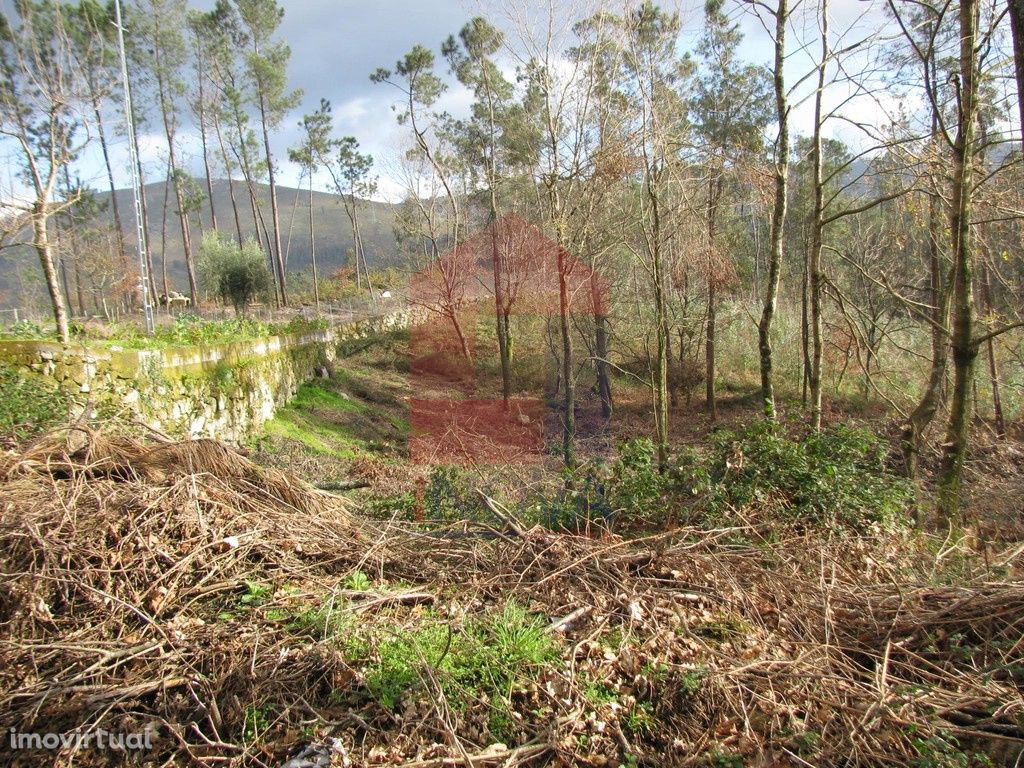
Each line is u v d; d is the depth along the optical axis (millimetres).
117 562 3773
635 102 10969
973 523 7457
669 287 15164
